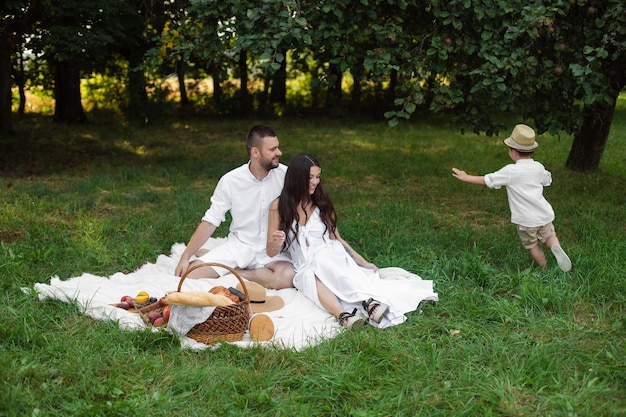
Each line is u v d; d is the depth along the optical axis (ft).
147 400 11.52
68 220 24.21
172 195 28.84
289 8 19.84
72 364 12.72
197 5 21.53
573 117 23.84
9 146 42.24
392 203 27.25
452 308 16.07
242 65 65.41
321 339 14.29
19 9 32.55
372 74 20.85
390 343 14.05
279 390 12.36
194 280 17.60
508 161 39.01
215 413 11.64
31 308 15.16
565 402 11.68
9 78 47.16
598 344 13.97
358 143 47.65
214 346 13.83
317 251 17.04
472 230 22.62
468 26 21.72
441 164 37.99
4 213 23.99
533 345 14.12
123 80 64.18
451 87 21.98
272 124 60.03
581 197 28.09
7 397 11.22
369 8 21.34
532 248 18.60
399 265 19.11
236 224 18.63
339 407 11.88
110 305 15.80
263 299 16.52
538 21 19.21
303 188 16.81
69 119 55.62
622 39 21.74
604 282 17.15
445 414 11.48
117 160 39.60
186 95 69.92
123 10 34.99
